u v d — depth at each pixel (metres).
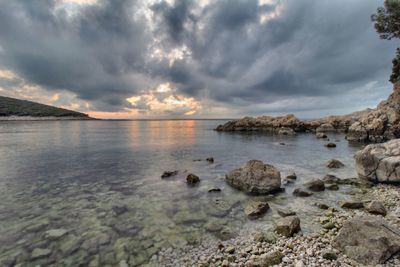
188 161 23.17
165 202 11.59
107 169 19.41
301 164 20.92
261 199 11.85
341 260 5.97
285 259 6.15
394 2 32.00
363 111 63.78
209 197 12.30
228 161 23.09
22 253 7.18
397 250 5.87
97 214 10.13
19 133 61.12
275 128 65.69
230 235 8.19
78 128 96.31
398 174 12.68
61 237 8.15
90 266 6.57
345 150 29.89
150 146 36.12
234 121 76.44
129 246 7.59
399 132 35.94
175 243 7.75
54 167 20.11
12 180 15.80
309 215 9.62
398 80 41.72
